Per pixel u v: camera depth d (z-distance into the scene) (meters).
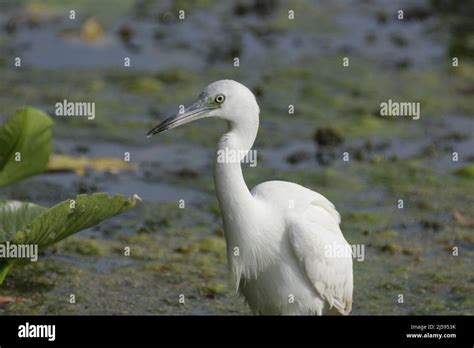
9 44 18.58
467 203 12.88
